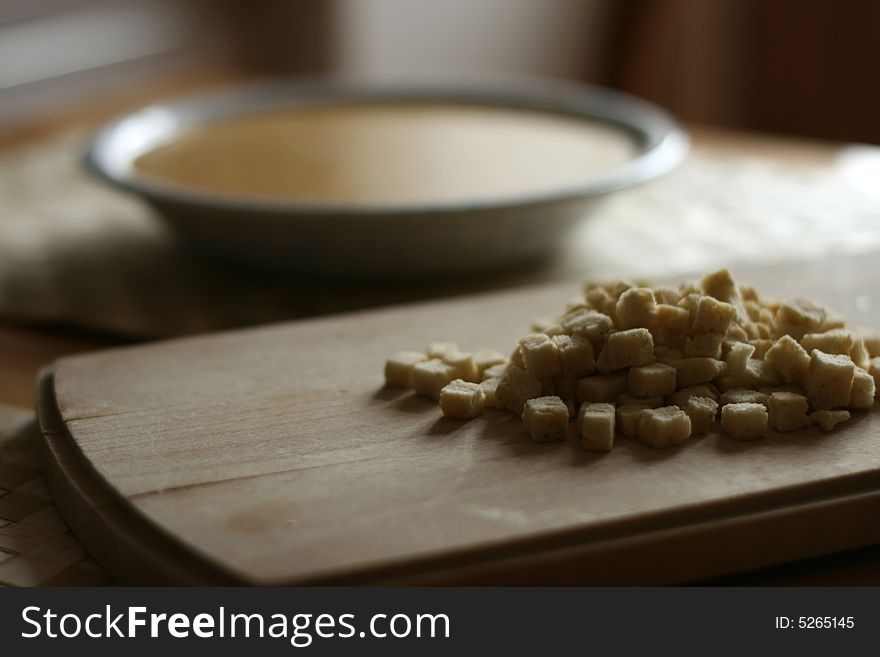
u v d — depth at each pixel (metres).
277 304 0.48
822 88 0.85
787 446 0.35
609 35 1.00
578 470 0.34
